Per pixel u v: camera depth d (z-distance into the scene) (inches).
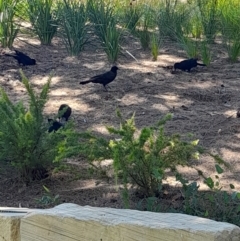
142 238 100.7
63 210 114.3
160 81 356.2
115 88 345.1
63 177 235.3
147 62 397.1
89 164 229.1
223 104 318.3
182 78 361.4
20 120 225.3
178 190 216.5
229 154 255.0
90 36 427.8
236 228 95.5
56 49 427.8
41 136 229.9
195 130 282.0
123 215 107.4
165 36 446.3
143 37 428.5
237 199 200.8
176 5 480.7
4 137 224.5
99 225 105.7
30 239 115.3
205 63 384.8
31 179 233.0
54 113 304.0
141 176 208.2
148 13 458.6
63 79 362.9
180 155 206.5
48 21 435.2
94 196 217.8
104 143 208.8
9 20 426.3
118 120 299.3
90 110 314.0
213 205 193.3
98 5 431.2
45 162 231.8
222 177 232.2
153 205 197.8
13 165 227.5
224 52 417.1
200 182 227.1
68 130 214.2
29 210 122.3
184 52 423.2
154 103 321.1
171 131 281.0
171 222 100.6
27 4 454.9
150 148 206.7
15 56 383.9
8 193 225.5
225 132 279.0
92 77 347.6
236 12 430.9
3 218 118.3
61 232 110.9
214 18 430.3
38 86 352.2
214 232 93.6
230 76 364.5
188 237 95.8
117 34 399.5
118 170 202.5
